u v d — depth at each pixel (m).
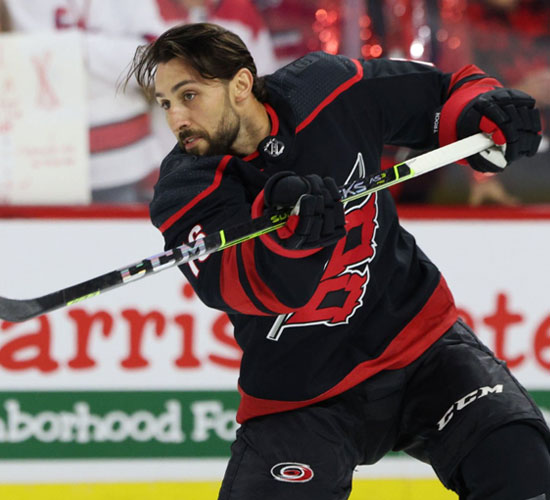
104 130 14.70
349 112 8.29
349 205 8.12
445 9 15.22
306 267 7.07
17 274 13.87
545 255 14.24
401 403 8.81
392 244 8.68
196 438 13.90
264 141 7.82
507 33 15.51
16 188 14.58
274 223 6.84
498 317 14.22
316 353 8.43
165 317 13.82
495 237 14.19
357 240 8.26
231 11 14.97
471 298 14.20
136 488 13.84
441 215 14.14
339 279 8.22
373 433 8.70
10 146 14.55
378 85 8.57
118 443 13.80
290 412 8.55
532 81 15.46
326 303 8.27
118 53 14.68
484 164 8.76
